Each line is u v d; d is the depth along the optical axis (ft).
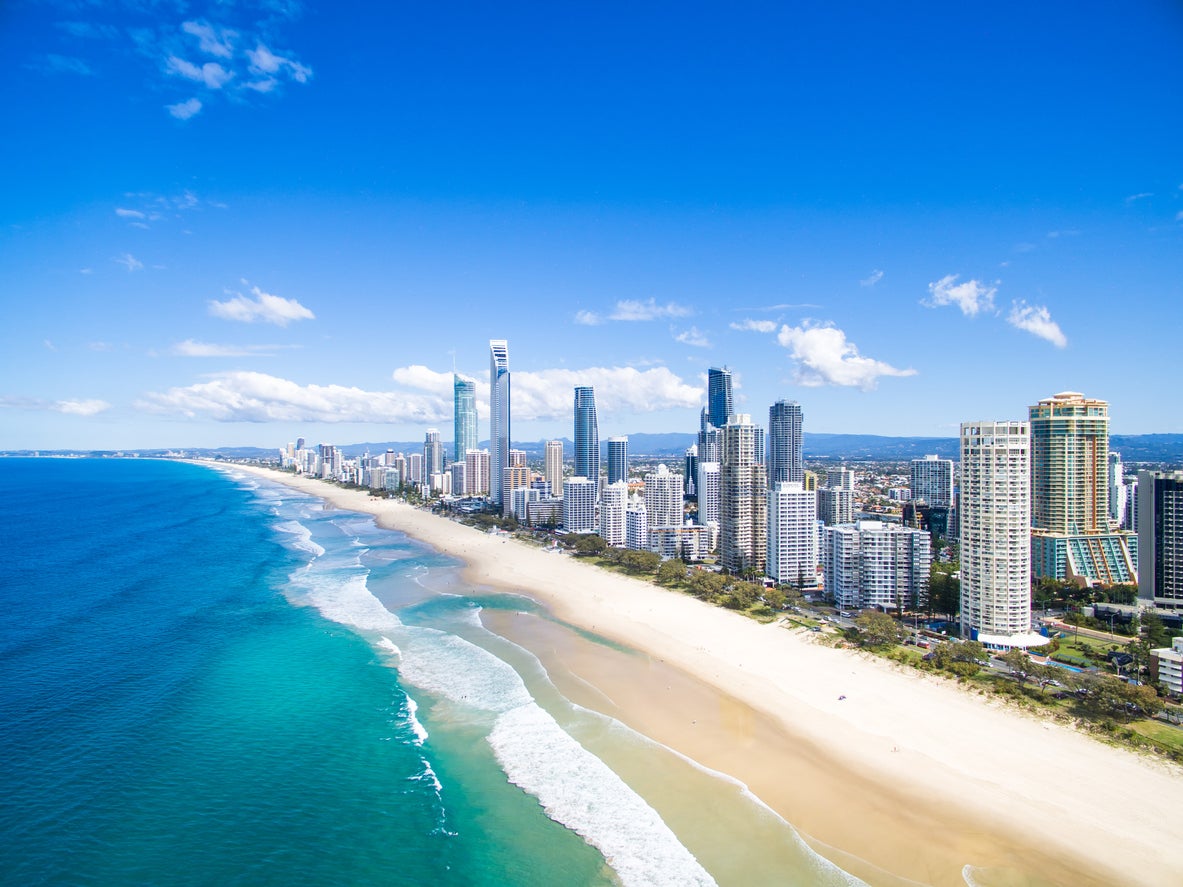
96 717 305.32
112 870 205.46
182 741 286.05
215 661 383.86
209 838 222.28
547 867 212.64
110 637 423.23
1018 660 367.25
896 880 209.26
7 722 297.33
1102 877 212.23
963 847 225.15
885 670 383.65
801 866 214.48
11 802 237.25
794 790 257.14
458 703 331.98
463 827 231.71
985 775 269.03
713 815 240.32
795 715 323.37
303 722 307.17
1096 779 265.95
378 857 215.92
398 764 271.69
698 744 292.81
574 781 261.24
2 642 405.80
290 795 248.32
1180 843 227.40
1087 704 330.13
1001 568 430.61
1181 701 334.24
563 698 339.98
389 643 426.51
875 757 282.77
